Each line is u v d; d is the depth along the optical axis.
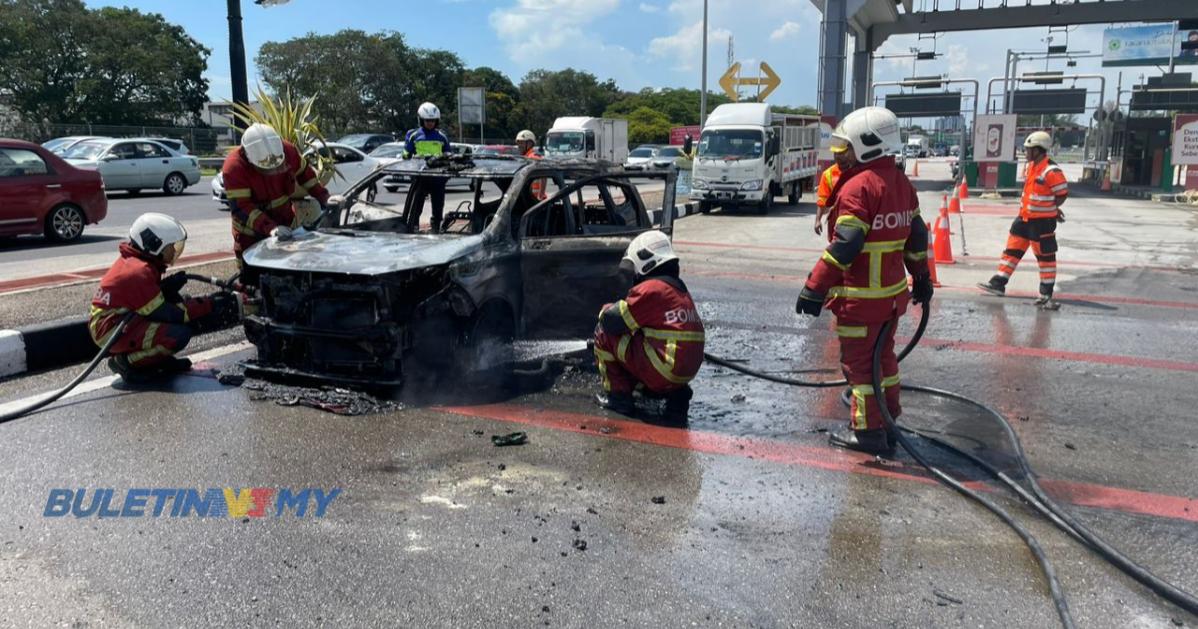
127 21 57.03
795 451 4.57
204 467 4.20
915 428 5.00
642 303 4.93
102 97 54.16
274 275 5.34
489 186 6.59
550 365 6.12
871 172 4.27
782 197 24.53
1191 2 28.61
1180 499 4.01
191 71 59.47
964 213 20.16
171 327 5.61
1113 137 31.33
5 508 3.73
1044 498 3.88
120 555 3.33
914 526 3.68
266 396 5.29
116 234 13.52
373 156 26.16
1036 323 8.02
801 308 4.36
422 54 72.19
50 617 2.90
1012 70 32.47
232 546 3.41
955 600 3.08
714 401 5.47
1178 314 8.45
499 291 5.72
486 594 3.07
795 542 3.51
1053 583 3.14
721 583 3.17
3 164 11.62
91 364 5.34
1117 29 54.28
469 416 5.04
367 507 3.78
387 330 5.10
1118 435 4.91
